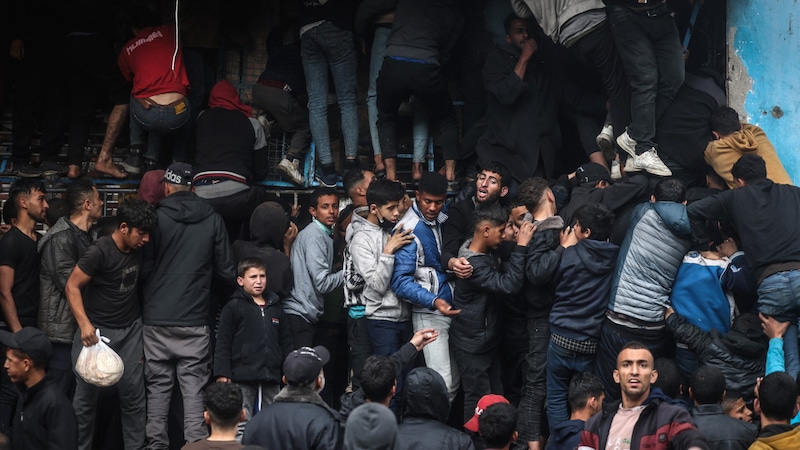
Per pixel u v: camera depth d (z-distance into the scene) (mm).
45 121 18734
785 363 13914
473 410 15242
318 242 15953
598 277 14594
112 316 14797
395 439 8859
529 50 17078
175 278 15039
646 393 12125
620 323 14508
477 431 12711
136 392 15055
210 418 11359
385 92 17312
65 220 15688
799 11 16297
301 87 18297
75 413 13461
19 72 18344
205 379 15172
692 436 11000
